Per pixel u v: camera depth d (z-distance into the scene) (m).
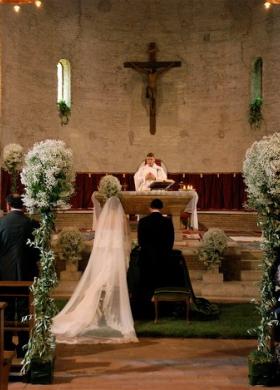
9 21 19.09
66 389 6.33
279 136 6.69
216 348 8.16
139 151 22.42
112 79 22.34
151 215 10.17
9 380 6.61
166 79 22.47
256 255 12.86
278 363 6.56
